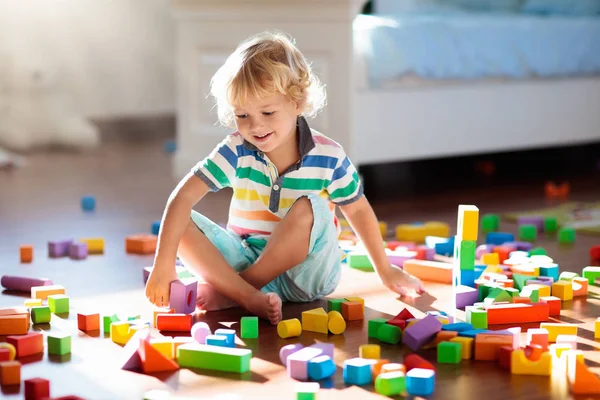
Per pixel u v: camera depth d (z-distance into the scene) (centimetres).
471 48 355
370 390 132
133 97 539
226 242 182
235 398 123
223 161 178
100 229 269
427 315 160
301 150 178
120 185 354
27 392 127
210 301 177
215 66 358
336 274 186
